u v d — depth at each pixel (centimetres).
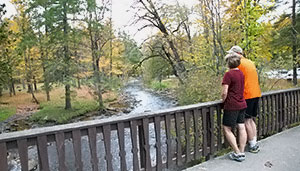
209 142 266
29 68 1647
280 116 360
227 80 235
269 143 305
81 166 172
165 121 222
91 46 1413
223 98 242
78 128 170
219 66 547
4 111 1414
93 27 1299
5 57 1027
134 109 1452
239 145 259
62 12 1234
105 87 1419
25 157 150
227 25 538
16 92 2209
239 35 531
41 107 1562
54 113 1320
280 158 257
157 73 1541
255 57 565
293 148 285
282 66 579
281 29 1357
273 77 584
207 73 589
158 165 218
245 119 270
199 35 807
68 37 1238
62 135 164
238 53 264
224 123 251
